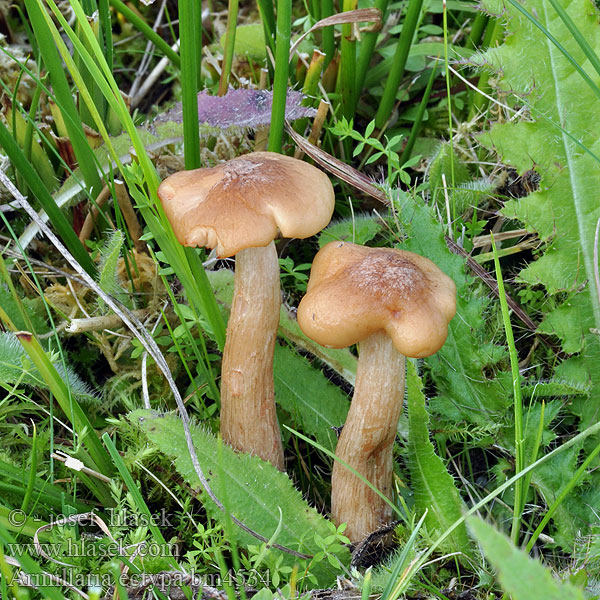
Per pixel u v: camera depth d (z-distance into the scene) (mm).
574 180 376
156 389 394
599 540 332
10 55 365
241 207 321
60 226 378
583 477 354
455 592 334
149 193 337
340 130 394
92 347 399
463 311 369
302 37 391
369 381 335
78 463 335
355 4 397
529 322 392
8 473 336
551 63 377
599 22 372
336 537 331
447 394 374
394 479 363
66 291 398
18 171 383
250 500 338
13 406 365
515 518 320
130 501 335
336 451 347
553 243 377
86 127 389
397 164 387
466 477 378
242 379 350
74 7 313
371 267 327
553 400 371
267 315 347
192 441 340
